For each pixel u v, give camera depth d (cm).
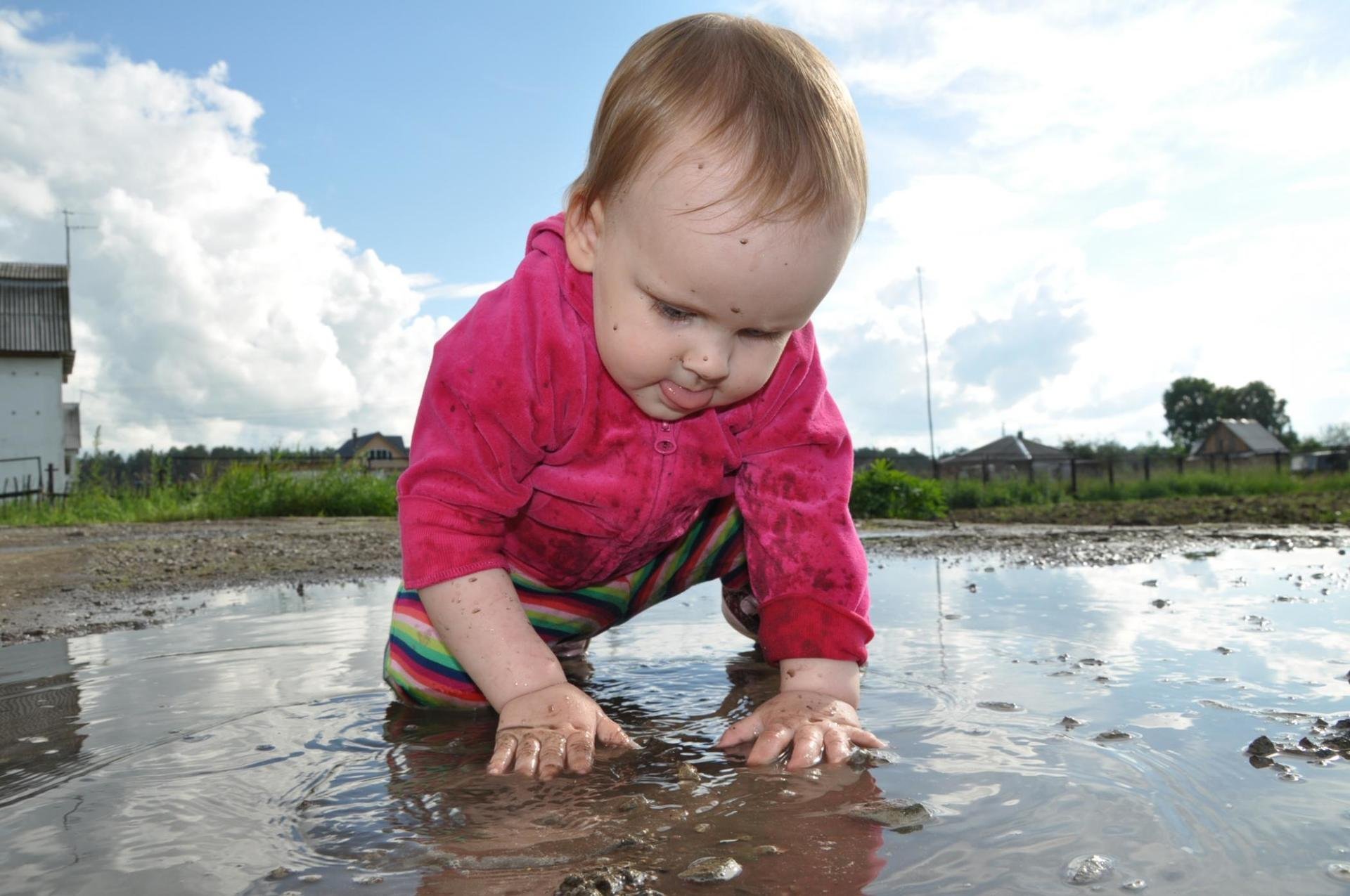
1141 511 368
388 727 53
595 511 57
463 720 54
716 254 40
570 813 37
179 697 60
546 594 65
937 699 55
